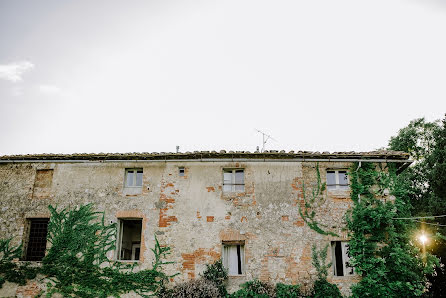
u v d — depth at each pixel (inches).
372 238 443.5
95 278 456.1
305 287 436.1
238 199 482.0
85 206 491.8
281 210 473.1
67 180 509.7
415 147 800.9
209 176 497.4
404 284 412.5
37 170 520.4
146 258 462.3
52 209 493.0
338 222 463.2
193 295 418.3
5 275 464.8
